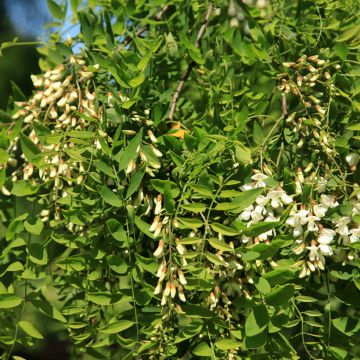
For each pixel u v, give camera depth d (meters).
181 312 1.41
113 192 1.43
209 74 1.67
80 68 1.56
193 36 1.68
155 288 1.42
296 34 1.68
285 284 1.38
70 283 1.50
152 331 1.42
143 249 1.54
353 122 1.49
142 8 1.71
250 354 1.45
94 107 1.49
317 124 1.50
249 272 1.44
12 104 1.66
